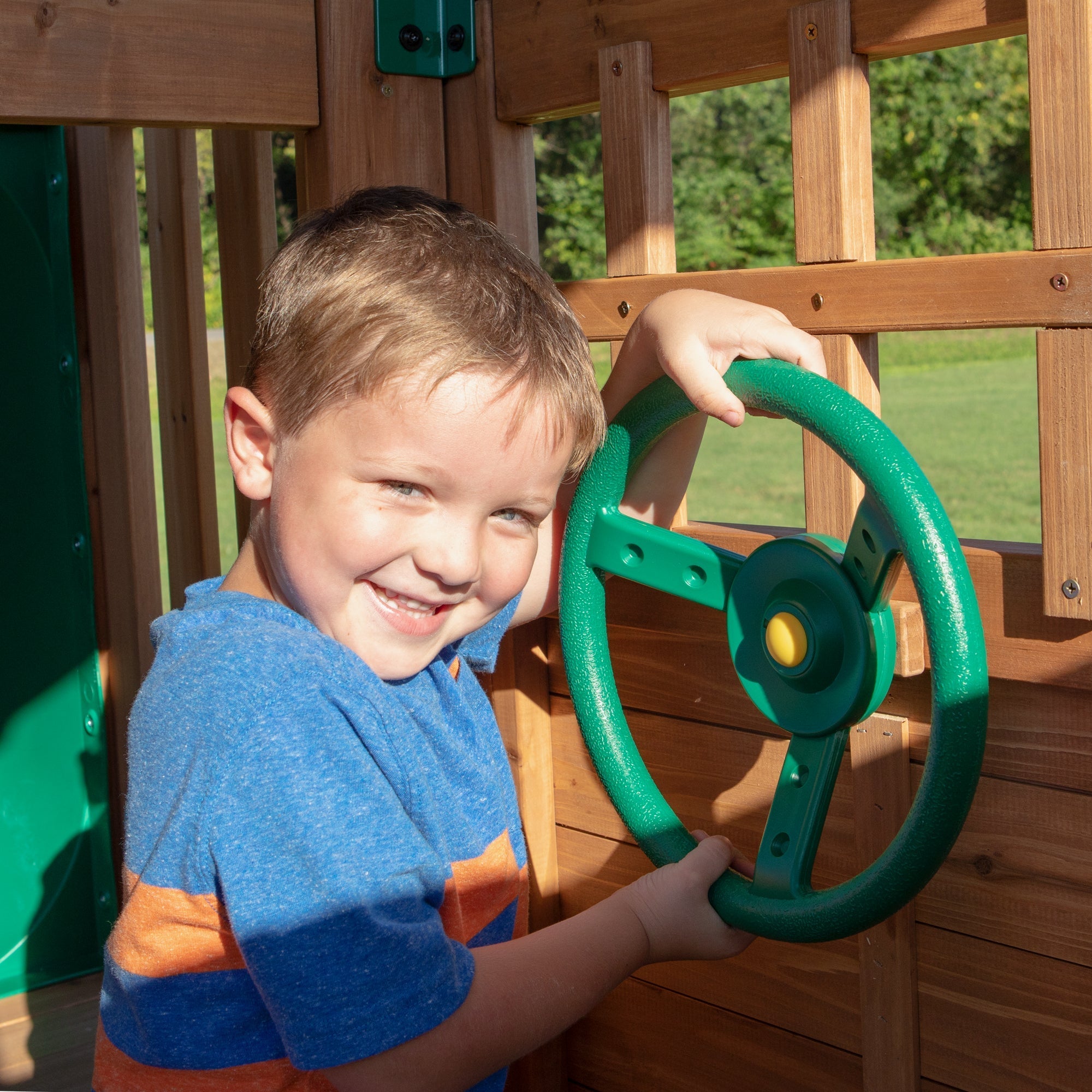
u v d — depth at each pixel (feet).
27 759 7.29
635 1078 4.76
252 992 2.70
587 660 3.58
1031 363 41.39
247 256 7.09
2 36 3.82
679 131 46.93
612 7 4.20
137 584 7.30
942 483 23.50
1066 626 3.25
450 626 2.88
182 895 2.61
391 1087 2.52
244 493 2.92
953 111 45.75
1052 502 3.18
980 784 3.57
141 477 7.32
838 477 3.71
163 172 7.99
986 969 3.60
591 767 4.82
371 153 4.58
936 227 46.42
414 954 2.55
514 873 3.38
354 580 2.73
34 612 7.29
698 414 3.77
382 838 2.59
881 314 3.50
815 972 4.11
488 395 2.59
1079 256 3.07
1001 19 3.27
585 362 2.93
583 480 3.55
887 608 2.93
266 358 2.83
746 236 46.98
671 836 3.39
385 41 4.58
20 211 7.13
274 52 4.35
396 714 2.84
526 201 4.73
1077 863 3.37
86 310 7.37
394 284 2.68
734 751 4.23
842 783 3.97
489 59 4.60
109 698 7.58
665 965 4.59
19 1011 6.97
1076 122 3.07
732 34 3.88
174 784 2.63
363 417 2.60
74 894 7.43
